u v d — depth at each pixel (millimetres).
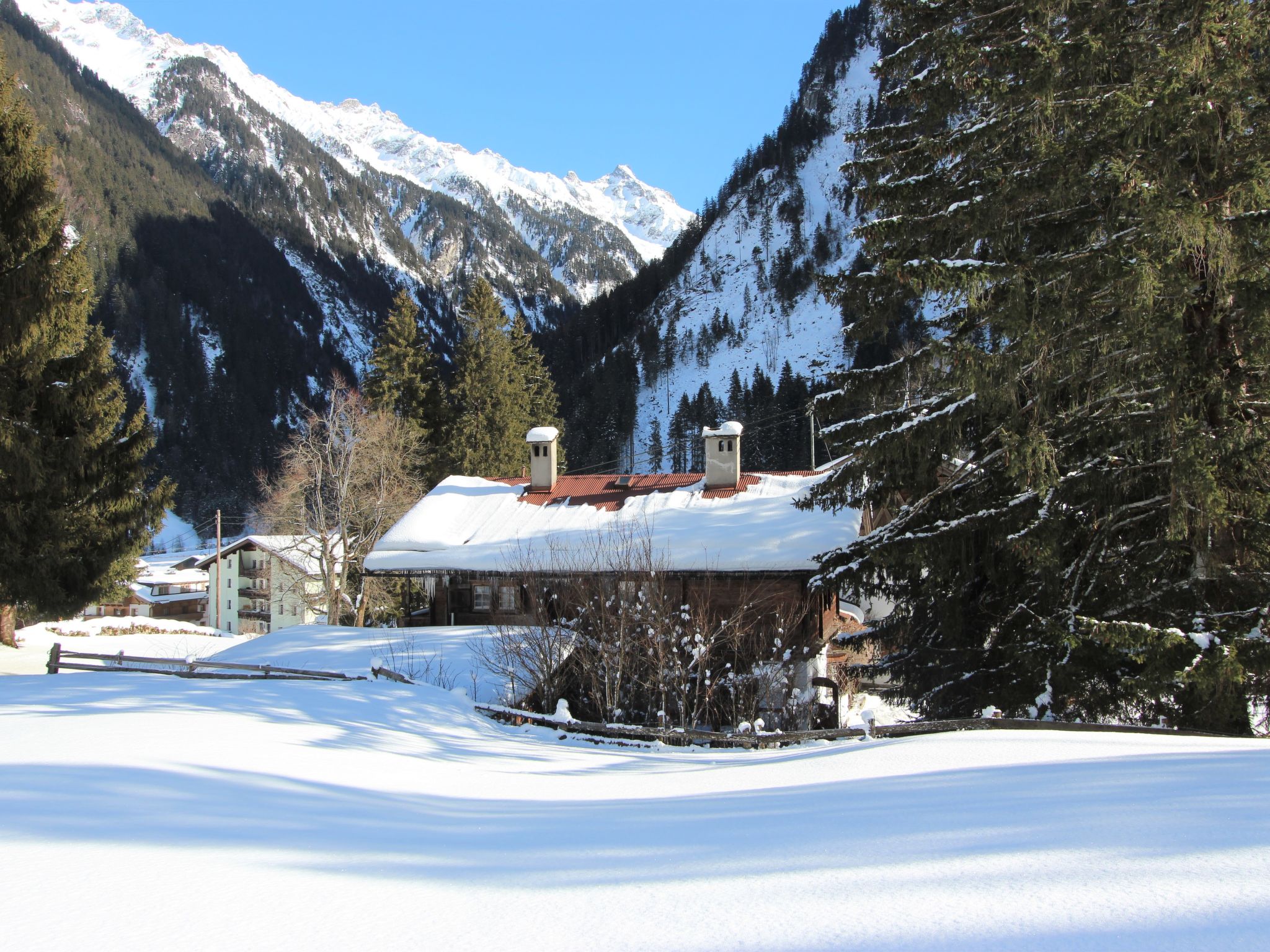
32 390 19781
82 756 6148
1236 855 2988
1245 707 9641
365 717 9695
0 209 19578
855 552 13055
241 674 13211
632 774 7336
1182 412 9320
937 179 12055
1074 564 11336
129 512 22266
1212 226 8711
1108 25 10234
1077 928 2326
